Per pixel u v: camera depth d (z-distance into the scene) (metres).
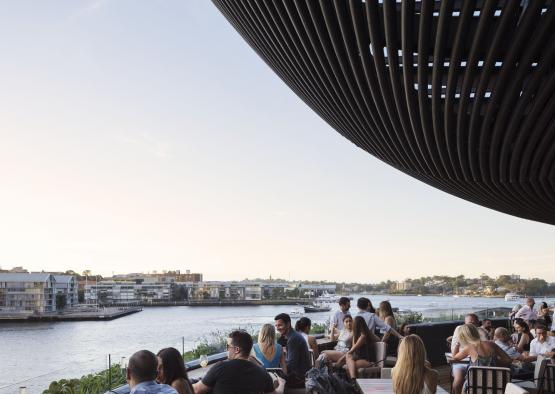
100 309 193.75
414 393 4.43
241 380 4.66
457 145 8.68
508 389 4.55
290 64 8.49
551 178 10.02
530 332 10.30
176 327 126.19
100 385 7.26
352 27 5.87
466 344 6.29
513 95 6.32
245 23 7.99
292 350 6.75
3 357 71.44
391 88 7.26
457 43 5.34
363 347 7.81
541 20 4.84
